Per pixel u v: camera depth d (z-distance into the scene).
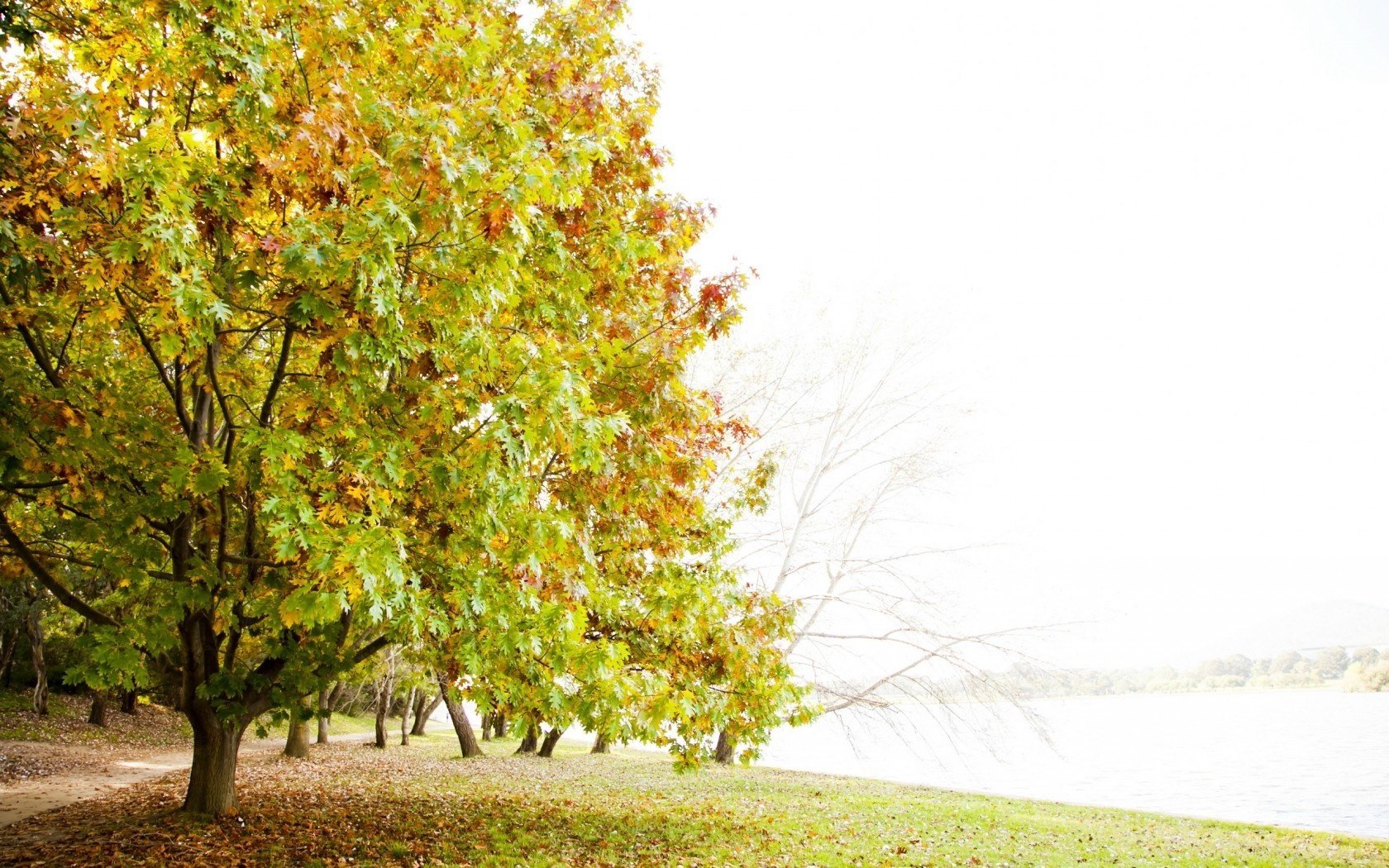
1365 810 18.19
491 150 5.66
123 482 6.49
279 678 8.23
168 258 4.39
